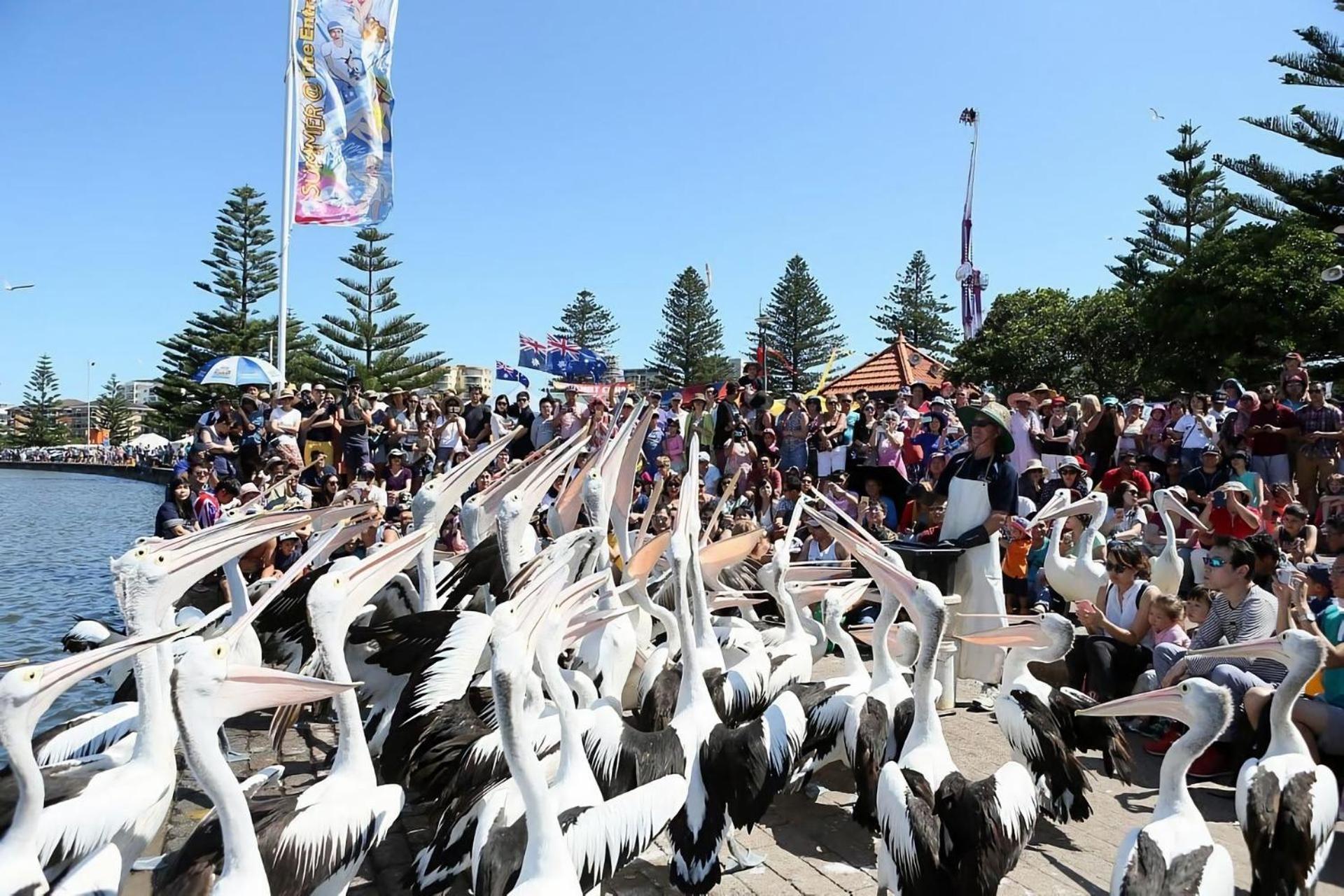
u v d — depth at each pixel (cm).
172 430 6372
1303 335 2680
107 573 2147
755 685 712
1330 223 2717
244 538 613
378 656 675
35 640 1460
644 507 1541
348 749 525
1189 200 3662
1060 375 3459
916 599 571
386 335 5128
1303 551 1030
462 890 486
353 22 2175
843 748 662
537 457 1031
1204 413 1454
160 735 517
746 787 543
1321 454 1298
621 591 782
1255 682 711
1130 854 455
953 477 833
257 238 5497
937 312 6588
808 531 1315
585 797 500
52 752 598
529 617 475
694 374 5744
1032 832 498
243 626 491
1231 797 700
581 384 3281
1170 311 2966
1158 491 1081
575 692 662
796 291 5834
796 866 589
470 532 931
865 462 1533
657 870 584
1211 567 752
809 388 5806
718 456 1672
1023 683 667
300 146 2156
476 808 498
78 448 9562
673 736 567
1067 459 1346
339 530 848
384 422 2017
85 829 464
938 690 621
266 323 5466
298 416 1852
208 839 459
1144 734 830
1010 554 1182
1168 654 788
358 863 482
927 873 464
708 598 925
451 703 594
